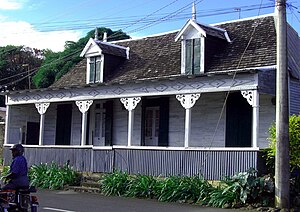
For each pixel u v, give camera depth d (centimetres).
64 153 2273
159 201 1691
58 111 2752
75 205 1567
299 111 2025
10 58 5569
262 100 1980
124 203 1627
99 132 2561
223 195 1559
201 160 1783
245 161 1659
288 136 1482
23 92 2533
